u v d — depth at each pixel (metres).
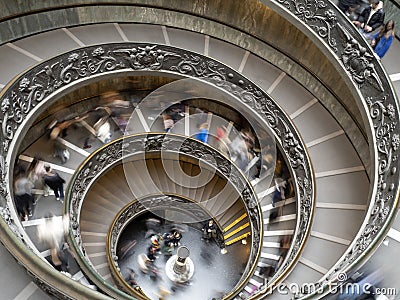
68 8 10.29
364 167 10.02
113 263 10.17
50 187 10.07
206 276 12.93
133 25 11.31
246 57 11.73
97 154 10.55
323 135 10.61
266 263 10.22
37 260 4.72
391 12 8.86
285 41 11.07
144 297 9.90
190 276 12.88
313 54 10.69
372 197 7.16
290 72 11.51
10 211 6.79
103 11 10.84
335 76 10.41
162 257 13.17
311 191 9.20
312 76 11.07
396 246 6.19
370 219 6.82
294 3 8.70
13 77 8.71
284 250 10.34
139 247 13.31
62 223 9.27
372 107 7.84
